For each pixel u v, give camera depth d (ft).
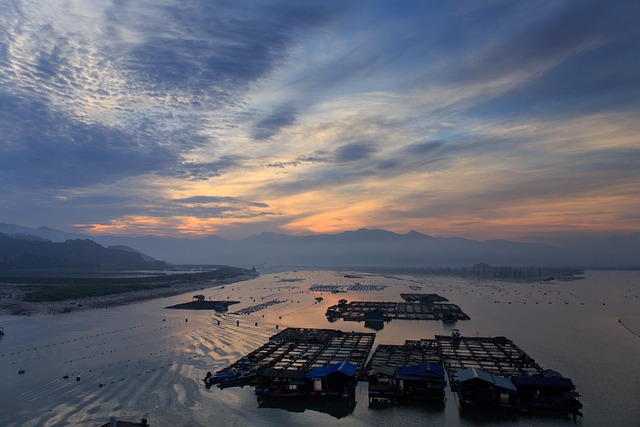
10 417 161.27
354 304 509.35
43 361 234.38
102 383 198.59
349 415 170.40
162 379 206.08
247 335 311.27
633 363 238.07
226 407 175.94
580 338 306.76
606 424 161.79
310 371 204.33
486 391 175.94
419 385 186.09
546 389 175.42
